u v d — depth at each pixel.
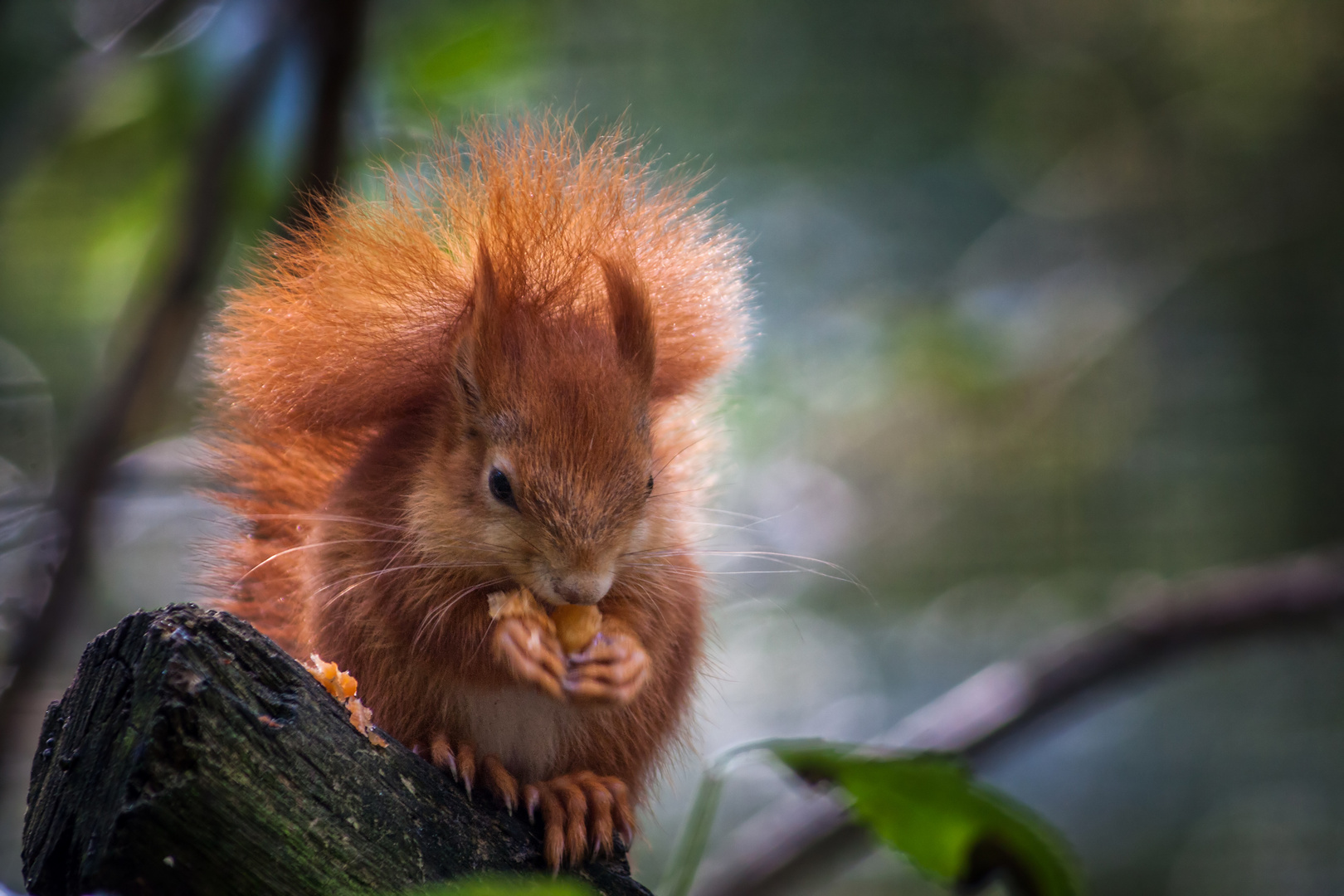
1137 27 19.84
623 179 7.12
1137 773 17.33
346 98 9.57
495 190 6.83
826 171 17.95
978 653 17.45
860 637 17.77
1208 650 13.26
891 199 18.27
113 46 11.59
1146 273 18.61
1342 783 16.92
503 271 6.73
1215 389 18.25
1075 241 19.02
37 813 4.55
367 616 6.28
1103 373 18.34
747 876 10.66
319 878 4.52
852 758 6.62
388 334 6.65
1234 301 18.61
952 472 18.08
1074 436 18.14
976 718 11.62
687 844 6.64
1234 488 17.97
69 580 10.94
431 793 4.98
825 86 18.09
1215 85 19.70
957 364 16.72
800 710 16.91
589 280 7.00
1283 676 17.58
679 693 6.85
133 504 12.58
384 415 6.91
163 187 12.30
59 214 14.41
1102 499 18.08
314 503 7.14
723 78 17.48
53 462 13.98
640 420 6.61
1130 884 16.52
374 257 6.71
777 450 16.17
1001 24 19.28
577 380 6.44
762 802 15.99
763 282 16.80
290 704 4.61
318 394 6.53
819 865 10.69
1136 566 17.83
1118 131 19.66
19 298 15.07
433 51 11.25
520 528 6.17
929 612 17.86
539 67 13.21
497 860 5.11
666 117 17.05
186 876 4.30
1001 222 18.62
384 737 4.97
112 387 10.98
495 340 6.54
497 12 11.44
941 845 6.93
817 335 17.00
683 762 7.39
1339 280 18.47
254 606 7.04
